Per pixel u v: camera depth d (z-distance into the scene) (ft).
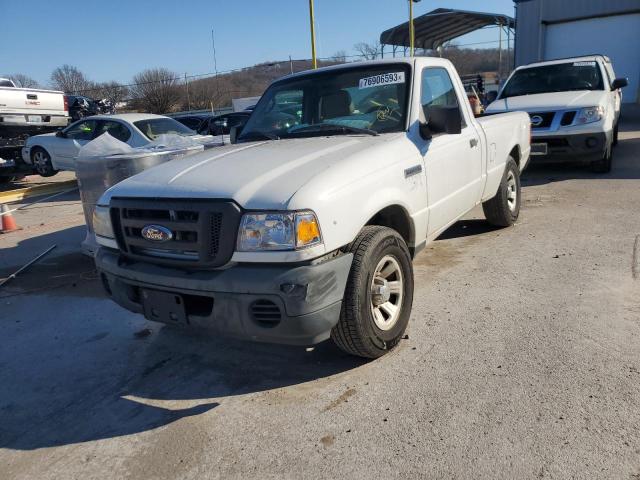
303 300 9.57
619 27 79.30
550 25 83.97
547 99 30.01
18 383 12.38
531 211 23.48
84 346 14.05
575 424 9.14
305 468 8.77
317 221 9.73
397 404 10.19
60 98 44.62
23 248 24.14
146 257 10.96
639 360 10.94
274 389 11.21
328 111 14.82
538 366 11.01
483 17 84.94
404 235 13.15
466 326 13.07
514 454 8.57
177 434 9.99
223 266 9.98
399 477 8.35
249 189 10.09
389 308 11.98
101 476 9.05
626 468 8.09
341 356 12.27
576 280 15.29
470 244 19.62
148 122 37.29
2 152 42.73
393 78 14.35
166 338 14.12
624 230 19.53
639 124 56.44
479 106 32.96
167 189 10.71
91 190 18.44
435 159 13.93
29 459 9.65
